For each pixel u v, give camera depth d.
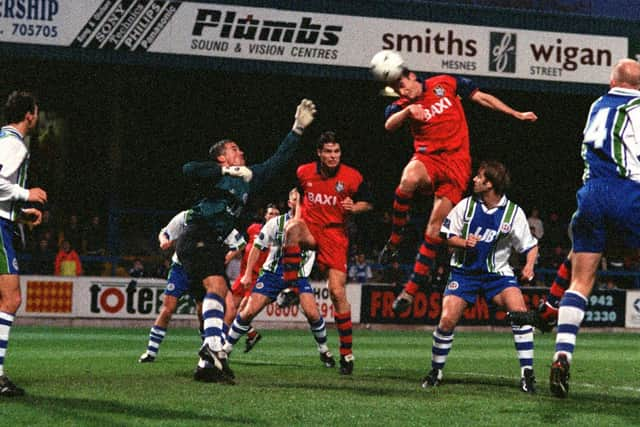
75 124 56.97
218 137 60.50
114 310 43.59
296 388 17.48
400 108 18.69
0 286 15.36
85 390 16.47
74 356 26.03
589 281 15.09
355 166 62.66
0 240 15.20
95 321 43.38
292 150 17.77
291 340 35.88
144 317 43.88
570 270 16.34
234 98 60.50
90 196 57.06
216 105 60.31
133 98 58.78
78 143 57.00
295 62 46.88
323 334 23.83
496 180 17.86
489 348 33.41
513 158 65.19
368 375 21.39
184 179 59.84
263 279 23.42
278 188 60.66
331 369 22.98
